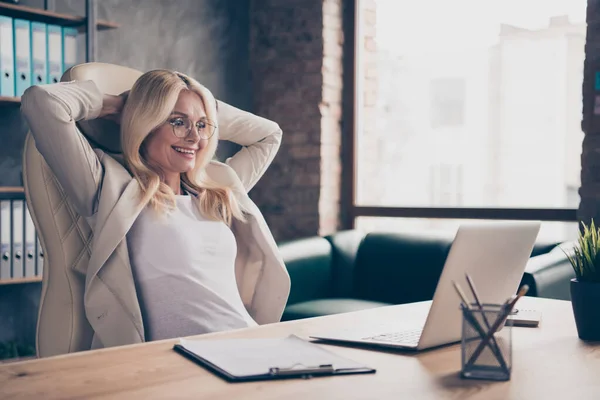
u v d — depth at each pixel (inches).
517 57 159.0
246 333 55.6
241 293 86.0
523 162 158.6
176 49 171.9
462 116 167.3
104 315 69.8
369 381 42.1
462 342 43.4
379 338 53.1
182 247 73.3
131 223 70.3
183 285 72.7
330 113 178.4
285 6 181.8
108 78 81.0
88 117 75.4
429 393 39.7
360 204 182.7
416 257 147.4
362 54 182.1
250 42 189.0
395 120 177.2
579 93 149.8
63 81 78.2
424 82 172.9
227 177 86.5
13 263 128.5
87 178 71.2
